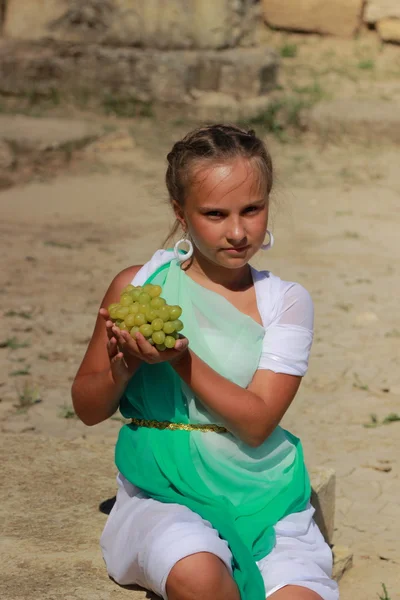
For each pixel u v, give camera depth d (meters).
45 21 25.69
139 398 5.16
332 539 7.54
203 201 4.91
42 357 11.38
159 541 4.61
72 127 22.97
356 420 9.77
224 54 24.98
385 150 23.00
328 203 19.22
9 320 12.59
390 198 19.72
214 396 4.82
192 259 5.29
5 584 5.19
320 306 13.30
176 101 24.55
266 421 4.91
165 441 5.06
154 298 4.69
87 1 25.33
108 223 17.78
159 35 25.30
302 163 22.03
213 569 4.48
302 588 4.70
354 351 11.66
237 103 24.38
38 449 7.00
